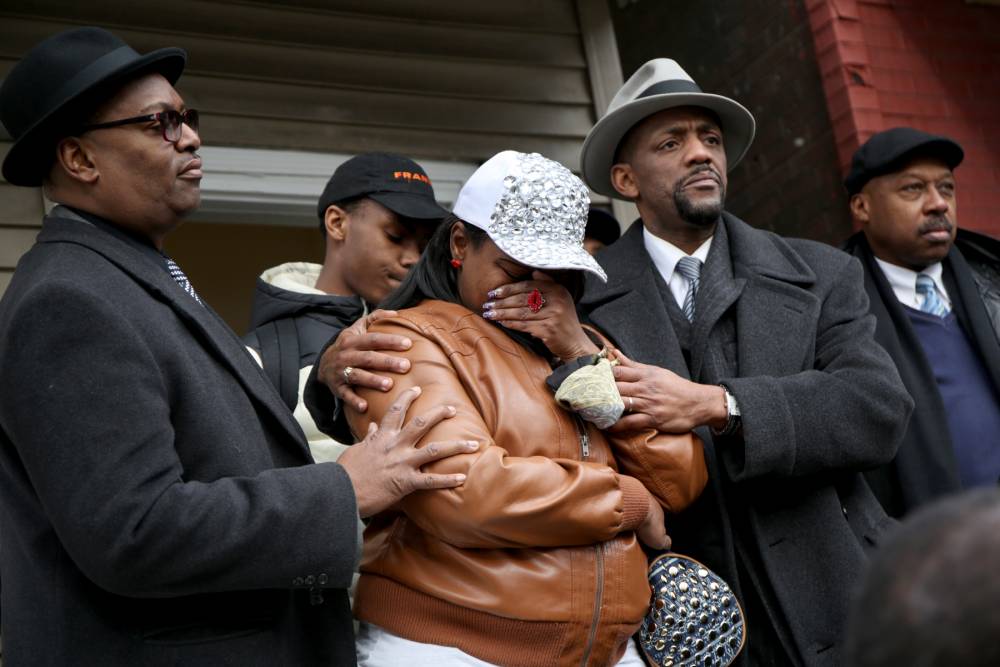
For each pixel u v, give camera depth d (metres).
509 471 2.08
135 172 2.18
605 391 2.22
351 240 3.21
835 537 2.65
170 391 2.02
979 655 0.81
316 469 2.05
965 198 5.50
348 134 4.38
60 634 1.93
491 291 2.32
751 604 2.64
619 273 2.99
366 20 4.53
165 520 1.88
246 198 4.19
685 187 2.98
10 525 2.02
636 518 2.24
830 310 2.91
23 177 2.24
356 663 2.15
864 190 3.77
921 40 5.67
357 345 2.32
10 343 1.93
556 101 4.79
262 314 3.02
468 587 2.14
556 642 2.12
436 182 4.52
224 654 1.97
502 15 4.80
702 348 2.82
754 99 6.03
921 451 3.29
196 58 4.18
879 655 0.85
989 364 3.51
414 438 2.12
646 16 6.76
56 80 2.15
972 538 0.83
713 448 2.69
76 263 2.05
